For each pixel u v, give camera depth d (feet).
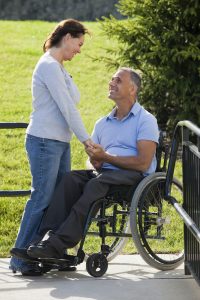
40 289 23.21
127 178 24.97
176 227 29.14
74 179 25.05
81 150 41.86
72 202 24.89
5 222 31.63
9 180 36.81
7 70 58.29
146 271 25.58
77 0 94.32
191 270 23.16
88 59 61.41
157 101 45.47
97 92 53.88
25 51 63.46
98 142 26.53
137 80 25.86
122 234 25.12
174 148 25.07
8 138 43.01
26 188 35.86
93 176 25.52
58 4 94.84
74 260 24.26
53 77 24.32
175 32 42.39
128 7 43.78
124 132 25.85
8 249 28.68
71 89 25.09
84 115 48.73
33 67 59.67
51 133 24.66
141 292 22.99
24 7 95.30
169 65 42.73
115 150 25.81
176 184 26.91
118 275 24.93
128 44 43.96
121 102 25.85
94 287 23.47
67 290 23.12
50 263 24.36
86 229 24.22
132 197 25.07
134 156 25.38
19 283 23.91
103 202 24.71
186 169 23.77
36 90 24.66
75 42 24.97
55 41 24.98
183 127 23.62
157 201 25.58
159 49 42.32
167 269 25.73
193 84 42.98
